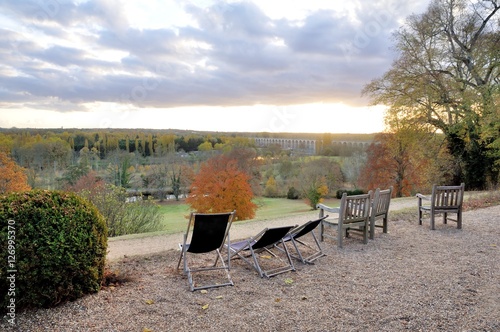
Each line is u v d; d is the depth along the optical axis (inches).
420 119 901.2
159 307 148.8
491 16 856.9
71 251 146.6
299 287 175.0
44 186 968.9
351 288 173.0
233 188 903.1
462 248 250.4
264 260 222.8
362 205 275.4
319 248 235.6
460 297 160.2
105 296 158.2
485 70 831.1
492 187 729.6
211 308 148.7
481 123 776.9
